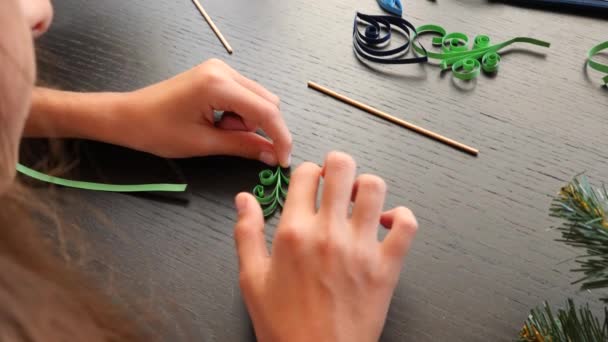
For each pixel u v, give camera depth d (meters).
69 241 0.61
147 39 0.73
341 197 0.57
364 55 0.71
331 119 0.67
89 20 0.75
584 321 0.51
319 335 0.54
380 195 0.57
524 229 0.61
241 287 0.57
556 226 0.61
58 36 0.74
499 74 0.69
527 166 0.64
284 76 0.70
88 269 0.60
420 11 0.73
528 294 0.58
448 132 0.66
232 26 0.74
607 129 0.65
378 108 0.68
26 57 0.47
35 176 0.65
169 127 0.64
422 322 0.58
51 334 0.45
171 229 0.62
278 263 0.56
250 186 0.64
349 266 0.56
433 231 0.61
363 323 0.55
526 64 0.69
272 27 0.73
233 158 0.65
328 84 0.69
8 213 0.46
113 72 0.71
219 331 0.58
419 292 0.59
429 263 0.60
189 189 0.64
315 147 0.66
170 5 0.76
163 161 0.66
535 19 0.72
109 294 0.58
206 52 0.72
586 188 0.53
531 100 0.67
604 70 0.68
